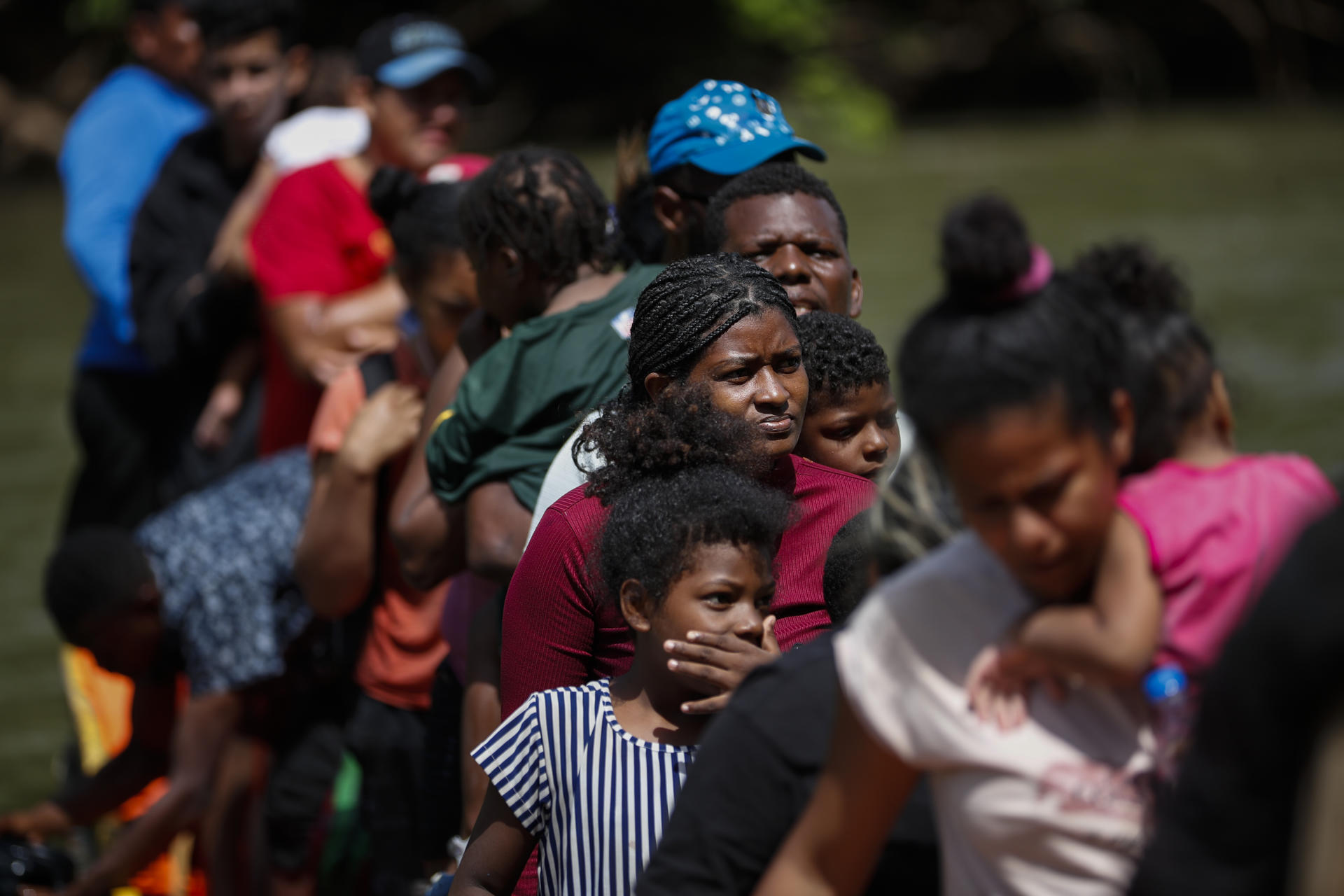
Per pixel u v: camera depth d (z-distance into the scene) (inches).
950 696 189.3
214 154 682.8
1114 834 185.6
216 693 461.7
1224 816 156.2
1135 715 190.9
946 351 185.2
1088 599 191.2
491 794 268.2
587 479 295.1
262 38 668.7
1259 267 1455.5
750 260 307.3
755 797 217.6
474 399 337.7
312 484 467.2
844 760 199.8
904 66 2783.0
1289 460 215.8
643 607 258.7
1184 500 204.8
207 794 461.1
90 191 697.0
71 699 554.3
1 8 2348.7
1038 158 2249.0
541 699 265.0
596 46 2613.2
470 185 370.3
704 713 251.4
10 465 1026.7
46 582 468.8
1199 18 2827.3
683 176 380.5
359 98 625.9
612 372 338.0
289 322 573.6
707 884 218.7
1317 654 150.1
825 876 204.2
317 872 461.4
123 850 451.2
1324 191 1859.0
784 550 284.2
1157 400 216.4
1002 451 181.3
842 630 226.2
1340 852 147.7
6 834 479.5
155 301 657.6
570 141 2588.6
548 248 356.5
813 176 354.9
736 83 388.2
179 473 684.1
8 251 1795.0
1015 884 189.6
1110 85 2822.3
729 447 271.3
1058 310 185.0
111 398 685.9
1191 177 1999.3
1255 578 198.8
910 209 1777.8
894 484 216.8
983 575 191.6
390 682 428.1
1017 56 2819.9
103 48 2348.7
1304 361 1138.7
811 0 2664.9
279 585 470.3
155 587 465.1
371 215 585.3
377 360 444.5
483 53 2613.2
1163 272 224.7
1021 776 186.9
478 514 334.3
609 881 252.2
